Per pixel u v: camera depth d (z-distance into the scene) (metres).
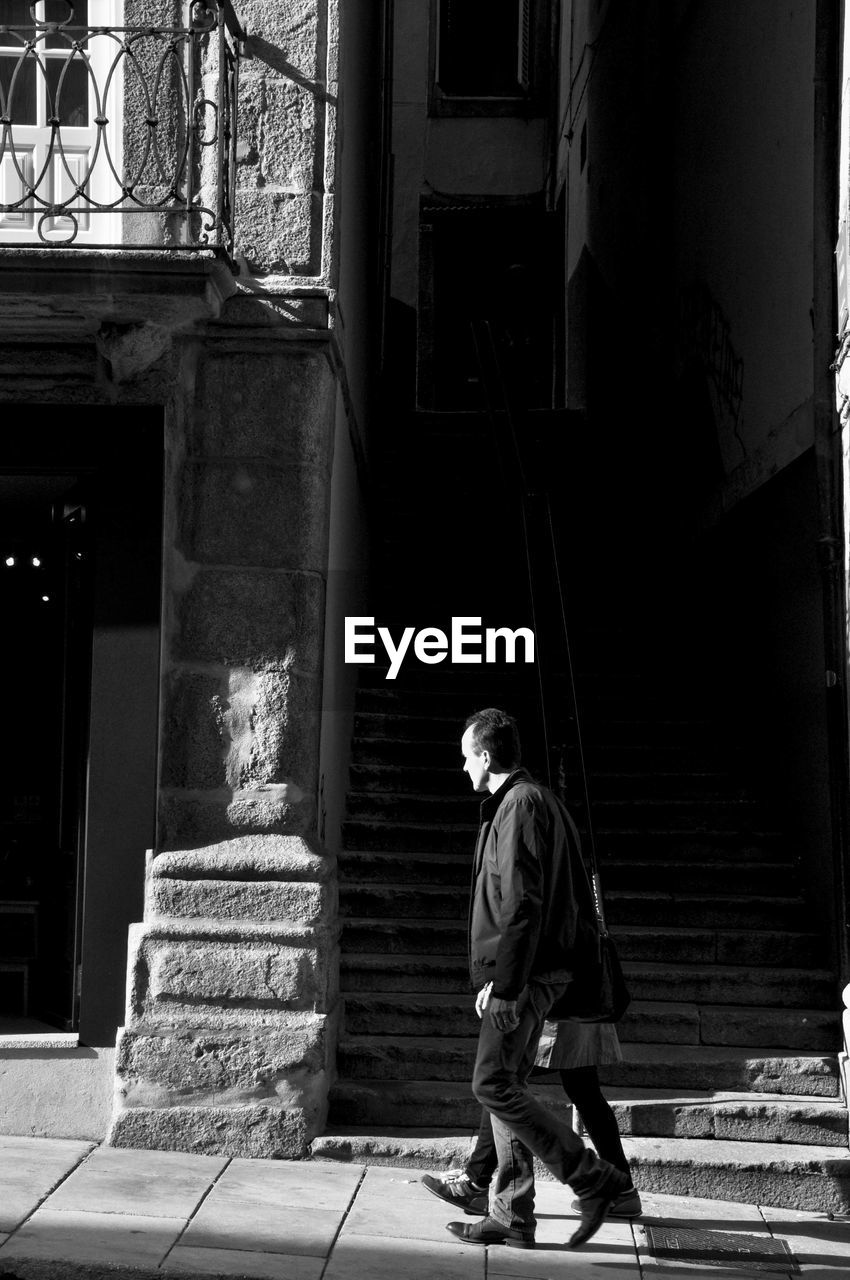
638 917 6.86
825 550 6.31
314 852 5.70
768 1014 6.08
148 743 5.66
